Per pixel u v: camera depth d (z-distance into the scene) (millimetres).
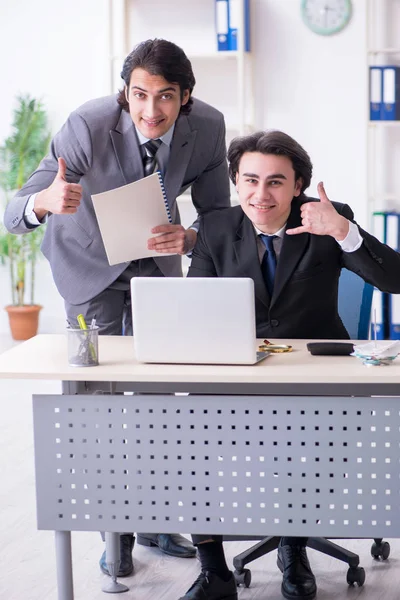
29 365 2578
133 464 2596
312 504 2559
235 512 2584
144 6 6207
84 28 6609
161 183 2850
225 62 6160
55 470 2617
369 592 2918
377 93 5832
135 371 2479
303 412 2531
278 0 6074
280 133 2844
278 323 2979
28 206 3004
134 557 3244
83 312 3340
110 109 3164
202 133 3293
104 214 2852
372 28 6020
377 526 2551
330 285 2990
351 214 2994
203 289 2484
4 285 7148
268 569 3125
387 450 2518
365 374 2410
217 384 2682
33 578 3045
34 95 6758
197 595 2756
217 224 3041
